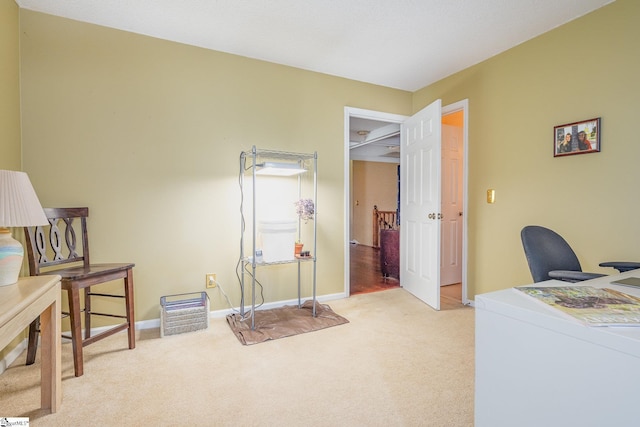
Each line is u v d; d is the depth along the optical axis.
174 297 2.58
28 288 1.32
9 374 1.79
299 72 3.05
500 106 2.77
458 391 1.64
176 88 2.55
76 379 1.75
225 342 2.22
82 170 2.28
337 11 2.17
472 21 2.29
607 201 2.10
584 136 2.19
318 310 2.82
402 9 2.15
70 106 2.24
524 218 2.60
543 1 2.06
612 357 0.67
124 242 2.41
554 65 2.38
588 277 1.42
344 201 3.28
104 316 2.36
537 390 0.80
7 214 1.36
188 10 2.16
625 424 0.65
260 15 2.22
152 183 2.48
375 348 2.13
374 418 1.44
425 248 3.09
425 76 3.27
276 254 2.57
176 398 1.58
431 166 2.98
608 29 2.08
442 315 2.76
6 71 1.93
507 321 0.87
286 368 1.88
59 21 2.21
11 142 1.99
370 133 5.31
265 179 2.91
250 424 1.40
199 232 2.64
